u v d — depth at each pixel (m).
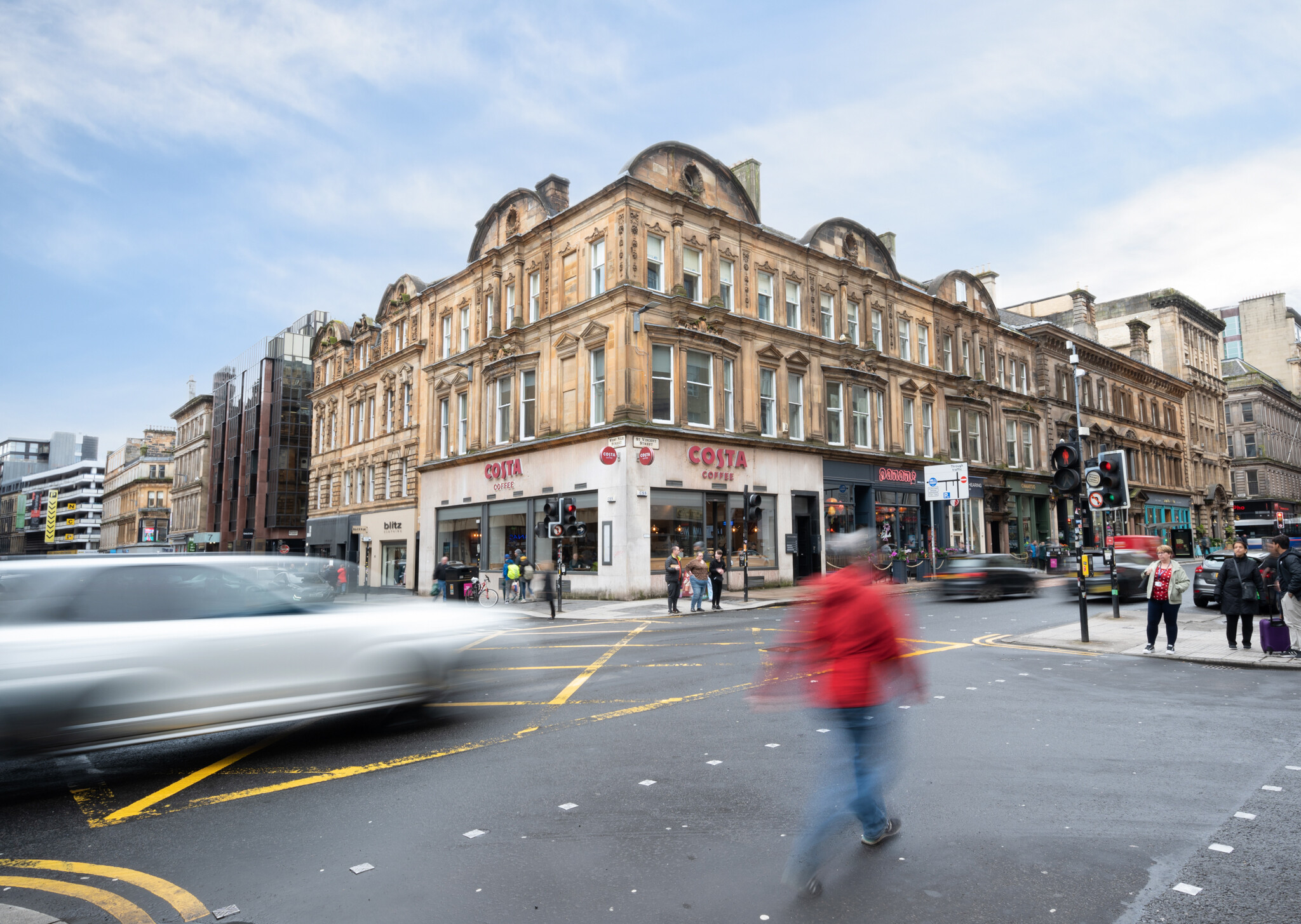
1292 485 76.38
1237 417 73.81
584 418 25.62
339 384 43.78
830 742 6.51
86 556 6.30
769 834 4.50
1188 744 6.34
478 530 30.36
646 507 23.84
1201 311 64.75
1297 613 10.41
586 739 6.77
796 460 28.81
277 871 4.11
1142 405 54.28
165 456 97.94
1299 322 89.12
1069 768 5.69
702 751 6.31
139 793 5.55
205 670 6.25
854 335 32.81
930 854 4.18
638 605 21.95
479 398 31.17
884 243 38.31
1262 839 4.35
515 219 30.22
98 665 5.82
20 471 193.50
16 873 4.16
